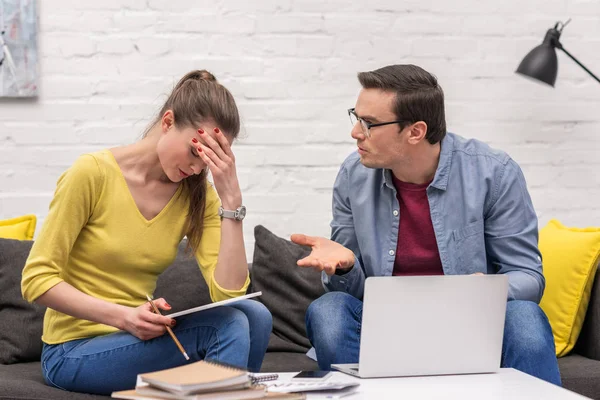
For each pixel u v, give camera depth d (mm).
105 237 1855
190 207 1948
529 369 1853
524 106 2975
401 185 2168
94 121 2785
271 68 2863
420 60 2930
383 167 2088
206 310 1780
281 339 2502
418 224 2152
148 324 1705
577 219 2982
